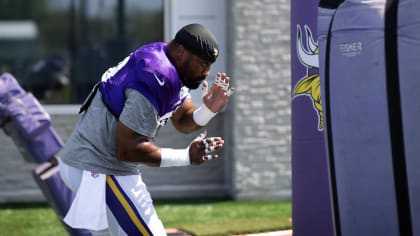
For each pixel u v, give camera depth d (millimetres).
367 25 10805
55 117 25219
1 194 25094
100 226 11867
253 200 24875
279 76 24750
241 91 24578
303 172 14656
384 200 10797
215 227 19562
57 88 25625
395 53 10555
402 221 10680
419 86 10414
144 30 25562
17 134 15867
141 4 25484
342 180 11250
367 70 10812
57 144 15883
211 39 11594
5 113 15680
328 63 11352
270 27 24609
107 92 11742
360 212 11055
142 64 11438
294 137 14906
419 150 10477
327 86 11383
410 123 10500
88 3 25594
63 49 25625
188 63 11617
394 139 10641
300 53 14773
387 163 10727
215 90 12469
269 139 24844
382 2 10781
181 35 11586
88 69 25641
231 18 24547
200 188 25688
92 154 11891
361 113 10906
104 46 25641
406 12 10461
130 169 12062
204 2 25156
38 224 21547
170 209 23406
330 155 11445
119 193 11891
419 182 10508
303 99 14656
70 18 25625
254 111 24719
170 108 11742
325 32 11430
